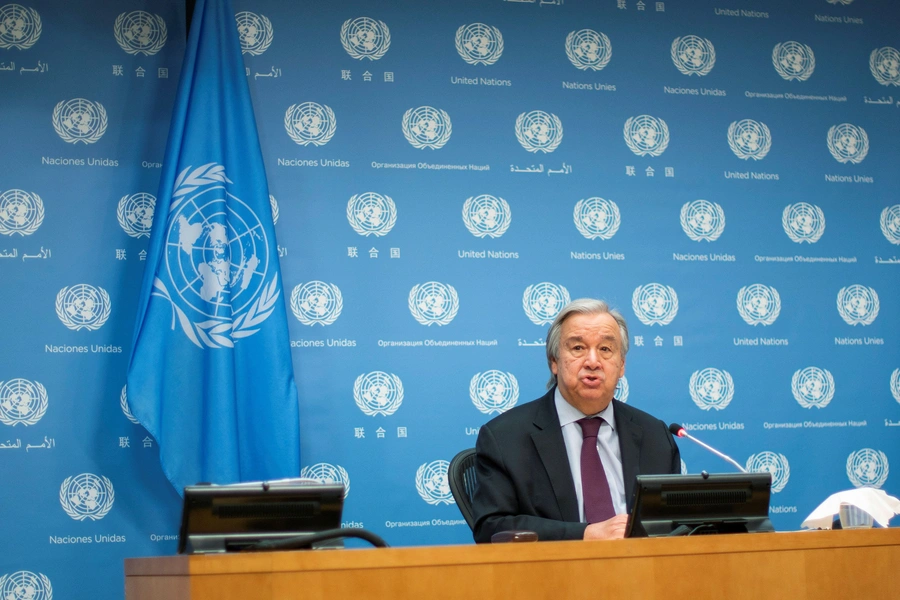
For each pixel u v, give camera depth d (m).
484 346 4.89
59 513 4.40
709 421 5.06
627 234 5.13
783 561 2.39
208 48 4.64
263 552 2.15
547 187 5.09
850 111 5.50
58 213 4.59
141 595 2.58
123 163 4.68
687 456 5.00
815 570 2.41
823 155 5.43
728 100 5.37
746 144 5.34
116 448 4.48
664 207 5.20
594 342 3.67
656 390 5.03
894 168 5.50
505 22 5.18
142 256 4.63
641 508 2.62
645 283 5.11
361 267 4.83
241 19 4.88
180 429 4.24
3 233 4.52
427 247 4.91
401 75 5.02
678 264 5.16
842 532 2.46
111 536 4.43
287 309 4.72
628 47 5.30
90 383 4.51
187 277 4.39
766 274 5.25
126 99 4.72
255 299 4.50
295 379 4.68
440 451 4.77
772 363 5.17
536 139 5.12
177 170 4.48
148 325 4.30
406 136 4.97
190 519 2.38
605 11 5.30
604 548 2.28
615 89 5.25
